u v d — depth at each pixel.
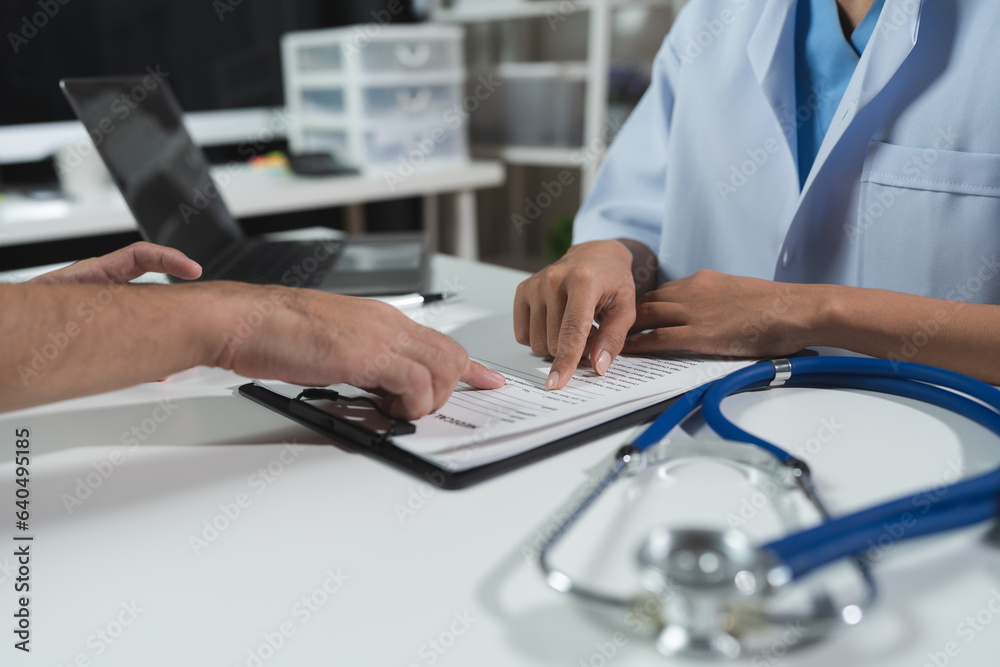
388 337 0.39
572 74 2.02
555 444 0.38
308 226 2.23
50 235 1.42
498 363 0.51
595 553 0.28
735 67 0.76
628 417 0.41
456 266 0.89
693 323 0.52
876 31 0.61
